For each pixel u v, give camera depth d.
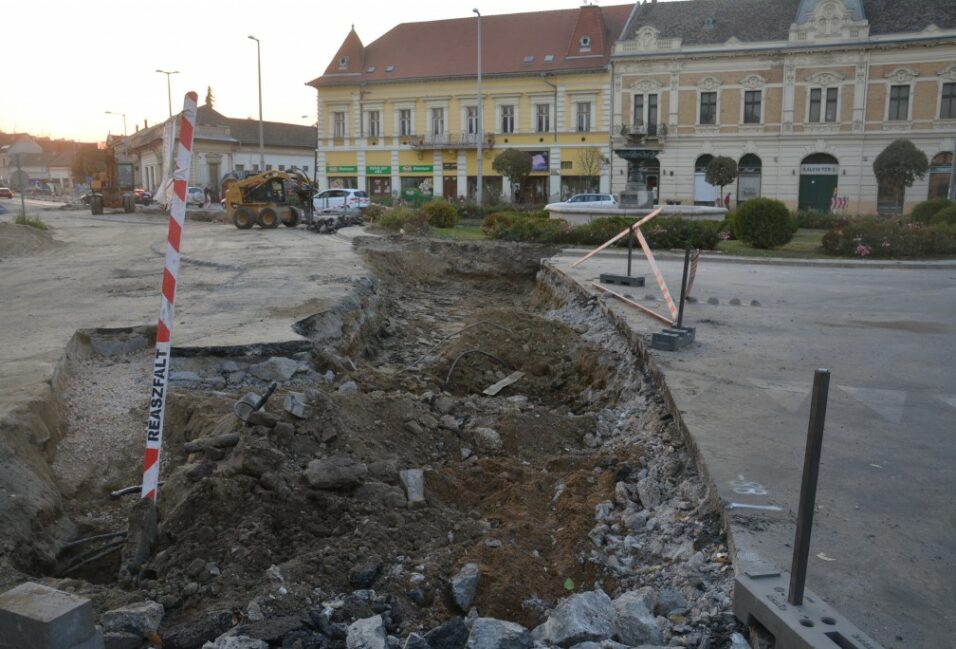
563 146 53.75
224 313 10.30
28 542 4.80
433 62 57.56
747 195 48.81
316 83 59.94
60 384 7.18
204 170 70.06
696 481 5.22
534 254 21.52
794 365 7.84
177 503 5.00
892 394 6.78
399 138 58.72
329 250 20.69
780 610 3.19
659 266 17.95
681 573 4.07
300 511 4.75
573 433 7.06
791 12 47.59
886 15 45.06
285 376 8.11
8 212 48.62
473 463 6.09
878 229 20.52
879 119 45.06
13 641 3.17
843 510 4.39
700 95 48.56
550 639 3.45
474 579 4.02
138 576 4.39
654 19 50.84
